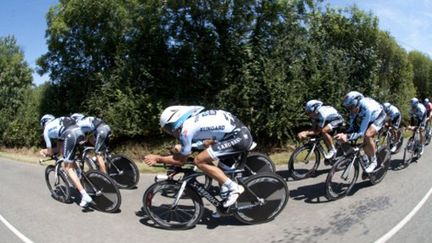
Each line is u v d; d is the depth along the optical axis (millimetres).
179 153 4844
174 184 5156
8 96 23281
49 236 5238
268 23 13164
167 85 13570
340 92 13570
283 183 5289
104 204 6156
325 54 14211
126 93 13750
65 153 6117
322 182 7262
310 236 4723
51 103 18609
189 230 5129
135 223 5535
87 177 6262
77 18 16016
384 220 5168
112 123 13773
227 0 12328
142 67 13422
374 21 15984
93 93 15477
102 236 5090
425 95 37469
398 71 20594
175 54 13383
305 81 13320
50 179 7562
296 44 13391
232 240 4719
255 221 5234
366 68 15258
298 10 13516
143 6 12844
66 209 6422
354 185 6934
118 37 15812
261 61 12344
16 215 6336
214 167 4887
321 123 7570
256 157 6715
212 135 4848
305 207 5832
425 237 4574
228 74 12484
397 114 9539
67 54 17188
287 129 12328
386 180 7285
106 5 15414
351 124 6766
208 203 6199
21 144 21500
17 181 9766
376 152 6832
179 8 12602
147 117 13227
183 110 4914
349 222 5141
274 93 11914
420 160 9367
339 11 15945
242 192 4949
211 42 12719
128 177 7684
